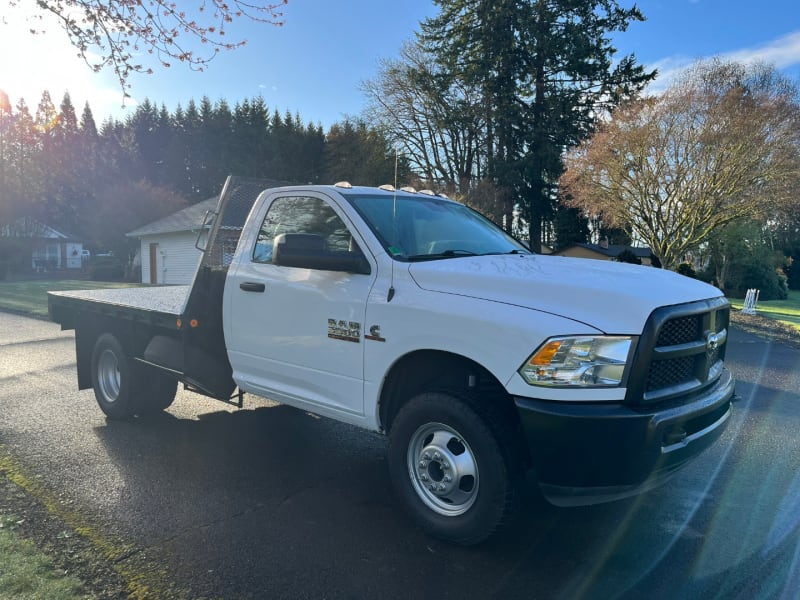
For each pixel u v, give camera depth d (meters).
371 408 3.81
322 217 4.34
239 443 5.45
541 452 3.05
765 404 7.08
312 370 4.16
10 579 3.12
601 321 3.05
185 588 3.09
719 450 5.38
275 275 4.43
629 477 3.01
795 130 19.64
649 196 22.77
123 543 3.56
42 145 42.97
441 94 37.41
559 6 36.03
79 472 4.69
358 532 3.73
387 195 4.57
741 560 3.44
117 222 37.78
